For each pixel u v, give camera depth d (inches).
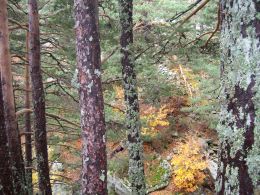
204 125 550.0
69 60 440.5
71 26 401.4
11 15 415.5
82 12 180.4
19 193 314.3
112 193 529.7
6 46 307.4
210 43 337.1
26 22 415.2
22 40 431.8
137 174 309.3
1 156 225.1
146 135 543.2
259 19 112.3
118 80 422.0
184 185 490.0
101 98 188.1
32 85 320.5
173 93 529.7
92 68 184.2
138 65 360.5
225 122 120.4
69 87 437.4
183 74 567.2
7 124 312.0
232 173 116.6
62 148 621.9
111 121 436.1
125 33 305.1
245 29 114.5
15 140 315.3
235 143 116.0
